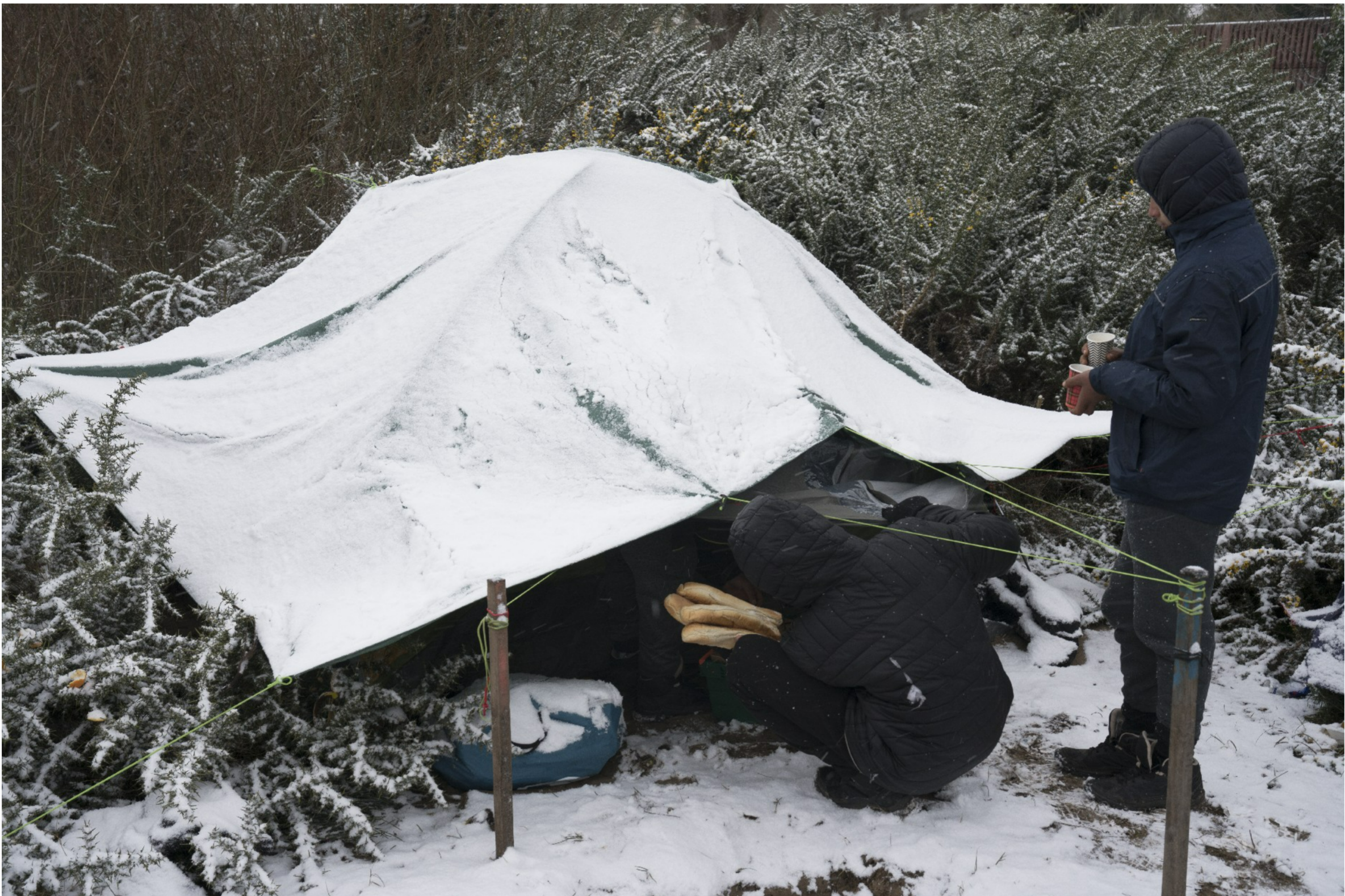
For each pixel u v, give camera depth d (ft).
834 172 20.15
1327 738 10.48
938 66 25.40
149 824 8.09
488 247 11.35
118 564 10.11
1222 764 10.03
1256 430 8.40
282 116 22.30
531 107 24.56
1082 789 9.69
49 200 18.79
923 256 17.04
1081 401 9.07
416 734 9.22
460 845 8.66
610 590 11.14
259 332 13.16
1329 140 20.80
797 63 26.13
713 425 10.25
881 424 11.33
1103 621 13.43
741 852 8.69
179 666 9.20
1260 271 7.97
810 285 13.28
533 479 9.96
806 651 8.64
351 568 9.65
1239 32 35.37
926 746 8.58
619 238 11.91
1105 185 21.13
